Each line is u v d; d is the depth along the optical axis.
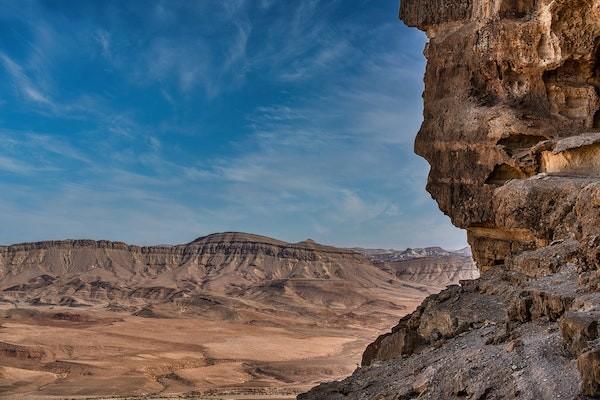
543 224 26.02
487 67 31.92
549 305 17.92
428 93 34.72
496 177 31.31
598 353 13.08
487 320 23.00
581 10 28.50
